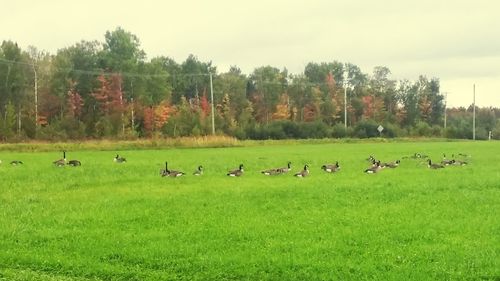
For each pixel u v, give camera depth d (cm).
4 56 11200
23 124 10369
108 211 2498
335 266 1593
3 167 4744
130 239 1956
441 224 2103
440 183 3281
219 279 1553
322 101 15375
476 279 1482
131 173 4212
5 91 11056
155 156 6312
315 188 3125
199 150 7869
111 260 1730
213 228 2097
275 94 15350
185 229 2094
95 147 8250
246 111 13825
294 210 2459
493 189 3030
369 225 2114
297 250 1769
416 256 1680
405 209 2444
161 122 11762
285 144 10338
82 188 3347
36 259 1728
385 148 8256
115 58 12331
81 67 12256
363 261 1644
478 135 14238
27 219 2350
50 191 3219
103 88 11494
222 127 11906
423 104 16812
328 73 17825
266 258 1680
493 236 1914
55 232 2075
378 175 3866
